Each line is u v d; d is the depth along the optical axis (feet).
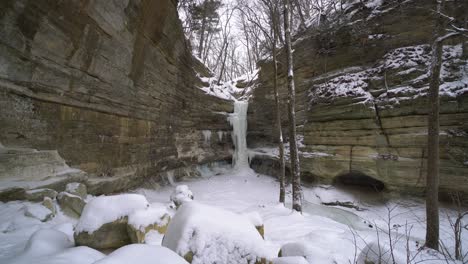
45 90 17.79
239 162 58.18
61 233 9.26
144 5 27.55
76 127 20.84
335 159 35.81
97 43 21.88
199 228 7.87
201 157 50.39
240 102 64.39
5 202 13.14
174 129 42.14
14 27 15.02
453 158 25.73
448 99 26.45
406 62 31.40
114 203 9.54
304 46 47.60
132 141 29.73
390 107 30.27
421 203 27.84
